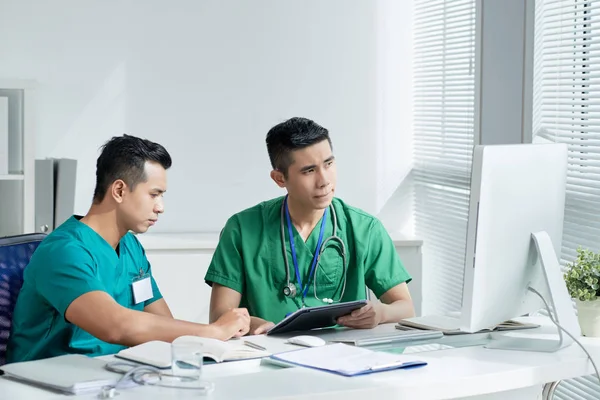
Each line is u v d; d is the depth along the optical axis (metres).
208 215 4.19
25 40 3.91
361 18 4.29
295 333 2.36
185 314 3.82
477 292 2.00
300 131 2.55
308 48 4.24
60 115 3.98
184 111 4.12
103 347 2.38
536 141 3.36
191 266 3.81
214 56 4.13
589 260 2.40
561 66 3.21
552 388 2.13
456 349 2.12
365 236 2.77
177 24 4.07
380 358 1.97
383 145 4.38
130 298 2.52
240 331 2.28
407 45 4.36
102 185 2.36
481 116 3.67
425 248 4.28
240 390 1.74
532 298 2.27
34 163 3.59
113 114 4.04
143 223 2.38
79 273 2.21
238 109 4.18
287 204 2.73
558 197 2.27
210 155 4.17
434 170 4.19
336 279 2.74
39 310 2.29
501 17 3.50
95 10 3.98
